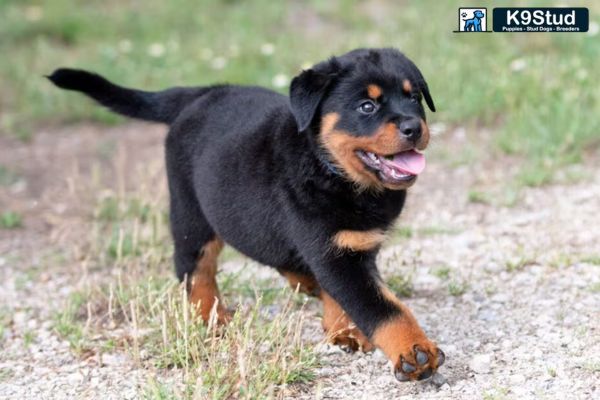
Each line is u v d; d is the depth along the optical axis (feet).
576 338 24.22
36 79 52.85
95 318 27.96
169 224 31.14
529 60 46.03
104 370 24.52
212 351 22.68
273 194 24.38
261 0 63.72
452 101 44.47
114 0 67.36
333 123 23.53
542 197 35.81
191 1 64.59
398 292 28.40
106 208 37.35
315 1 62.18
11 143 47.06
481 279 29.07
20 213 38.63
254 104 26.55
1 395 23.47
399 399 21.75
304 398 22.18
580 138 39.70
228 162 25.50
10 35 60.34
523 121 41.04
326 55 51.34
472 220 34.47
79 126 49.60
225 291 28.89
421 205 36.24
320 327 26.27
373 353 24.54
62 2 65.92
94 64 54.19
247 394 21.35
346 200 23.38
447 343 24.79
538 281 28.35
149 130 48.62
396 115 22.86
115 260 33.06
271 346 24.08
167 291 26.55
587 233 31.86
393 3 61.77
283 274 27.89
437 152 40.91
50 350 26.20
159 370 24.09
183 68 52.13
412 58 48.80
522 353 23.66
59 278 32.01
